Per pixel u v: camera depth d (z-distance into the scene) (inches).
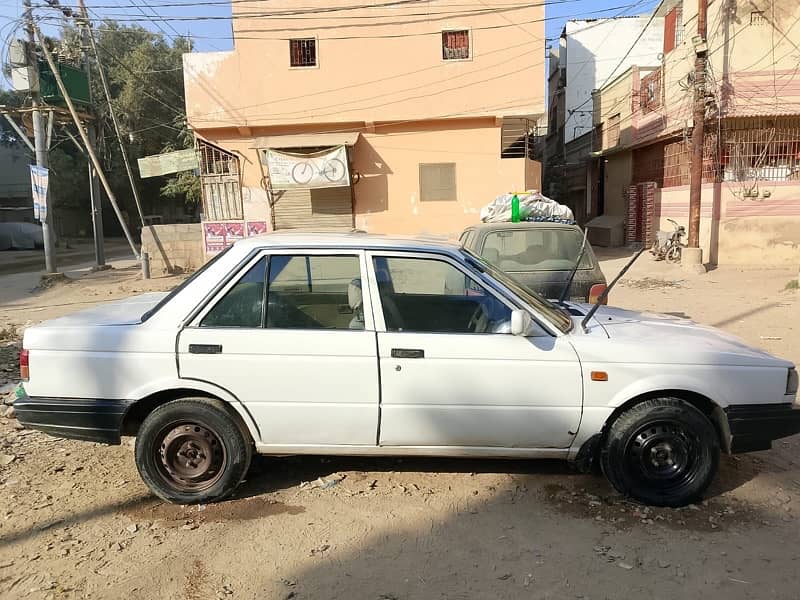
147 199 1775.3
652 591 120.2
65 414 151.8
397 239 164.4
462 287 159.5
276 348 149.8
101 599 118.5
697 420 149.9
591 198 1099.3
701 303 431.2
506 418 150.6
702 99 574.6
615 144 948.6
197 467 154.9
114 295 567.2
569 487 163.3
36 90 687.7
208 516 149.9
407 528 143.7
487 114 637.3
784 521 146.0
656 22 1155.3
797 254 606.2
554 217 293.3
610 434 152.1
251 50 644.7
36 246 1389.0
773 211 605.3
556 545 136.3
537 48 625.9
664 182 770.8
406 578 124.8
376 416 151.0
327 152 634.2
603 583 122.8
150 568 128.5
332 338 150.4
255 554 133.5
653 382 149.0
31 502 157.4
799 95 588.4
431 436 152.1
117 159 1510.8
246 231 677.3
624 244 917.2
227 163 679.1
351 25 636.7
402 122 650.2
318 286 156.7
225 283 154.0
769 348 302.7
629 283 541.0
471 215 663.1
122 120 1370.6
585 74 1192.2
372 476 170.6
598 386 149.4
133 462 182.9
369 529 143.2
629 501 154.7
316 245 156.7
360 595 119.4
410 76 639.8
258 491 162.4
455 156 657.6
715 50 606.2
